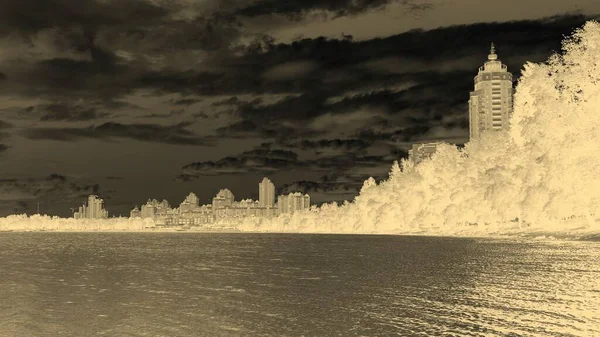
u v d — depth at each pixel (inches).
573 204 3718.0
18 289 2073.1
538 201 3959.2
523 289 1653.5
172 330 1228.5
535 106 3917.3
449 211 6033.5
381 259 3272.6
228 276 2468.0
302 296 1726.1
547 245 3516.2
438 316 1286.9
